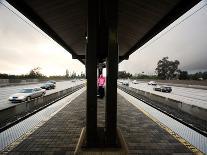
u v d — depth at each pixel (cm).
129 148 577
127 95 2236
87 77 493
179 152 551
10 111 942
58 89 3588
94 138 496
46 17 773
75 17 820
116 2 483
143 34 1005
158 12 708
